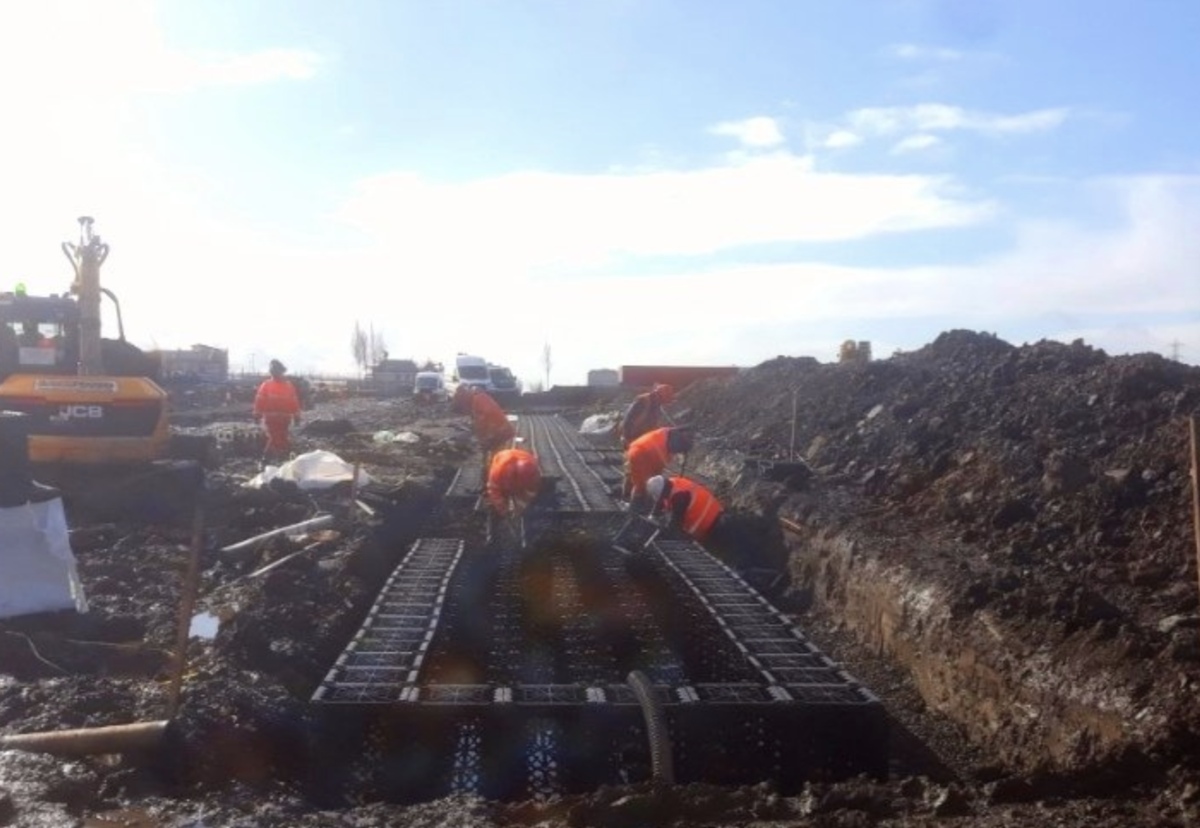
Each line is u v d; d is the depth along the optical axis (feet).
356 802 26.50
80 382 49.47
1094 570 36.83
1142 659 27.02
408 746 27.53
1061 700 27.73
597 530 53.67
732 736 27.71
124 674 29.40
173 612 34.94
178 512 49.42
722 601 40.19
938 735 31.86
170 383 153.99
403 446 91.45
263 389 70.90
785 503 55.06
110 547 44.75
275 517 50.29
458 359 177.99
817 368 94.17
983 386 61.52
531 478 49.52
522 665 37.19
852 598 42.65
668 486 49.67
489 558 49.49
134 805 21.24
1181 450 42.14
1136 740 24.08
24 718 25.30
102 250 52.42
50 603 32.55
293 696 28.96
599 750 27.48
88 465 49.42
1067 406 52.01
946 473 52.06
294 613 35.88
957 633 33.42
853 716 27.89
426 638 34.71
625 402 132.57
